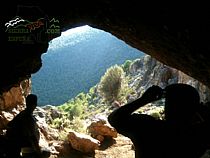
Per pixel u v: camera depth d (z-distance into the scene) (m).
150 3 4.96
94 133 14.05
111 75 30.84
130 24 6.35
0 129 9.72
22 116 5.40
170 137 2.07
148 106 22.56
